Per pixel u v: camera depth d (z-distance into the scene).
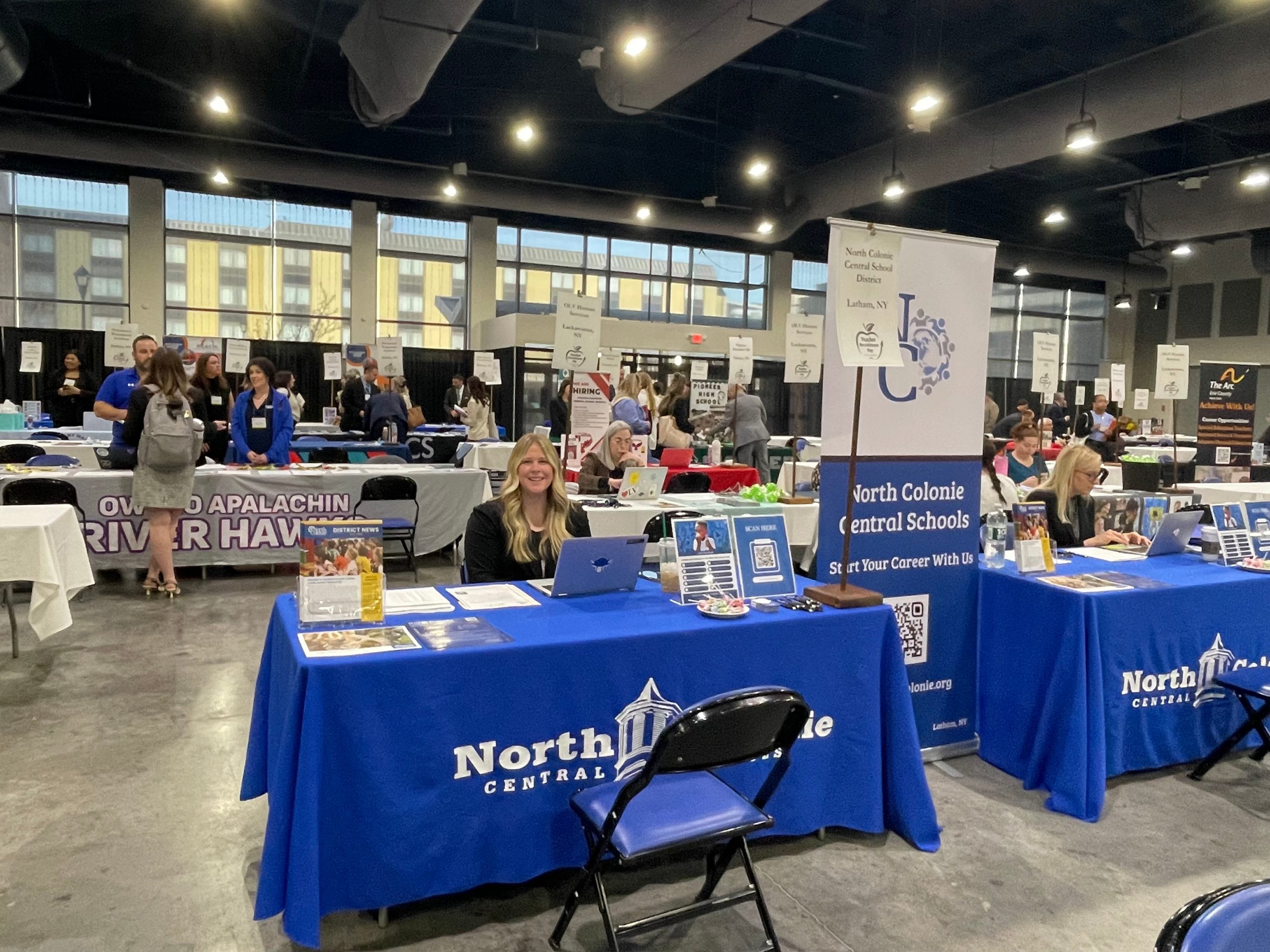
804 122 12.49
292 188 14.23
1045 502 3.80
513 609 2.31
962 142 11.14
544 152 13.92
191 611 4.87
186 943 1.92
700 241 17.12
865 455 2.82
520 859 2.05
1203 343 18.44
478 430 10.29
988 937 2.03
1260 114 10.81
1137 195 13.98
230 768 2.83
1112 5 8.45
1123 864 2.38
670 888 2.21
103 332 13.29
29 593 5.21
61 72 10.80
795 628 2.29
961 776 2.94
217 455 6.68
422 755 1.89
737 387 8.65
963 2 8.42
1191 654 2.94
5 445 6.43
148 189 13.38
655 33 7.95
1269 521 3.42
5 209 13.13
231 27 9.37
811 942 2.00
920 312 2.87
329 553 2.11
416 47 7.39
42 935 1.93
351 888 1.88
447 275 15.70
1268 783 2.93
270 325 14.60
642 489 5.16
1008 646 2.97
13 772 2.77
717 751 1.74
